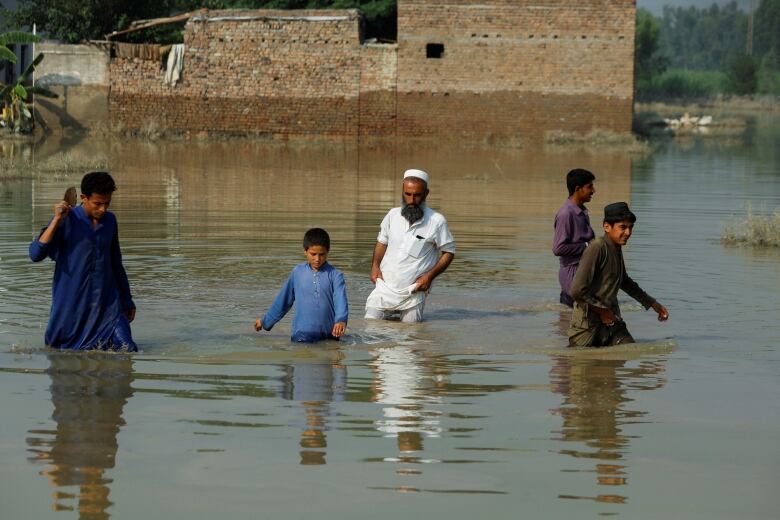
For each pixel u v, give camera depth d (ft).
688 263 65.16
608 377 36.83
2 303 49.11
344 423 30.53
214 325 45.70
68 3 216.95
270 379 35.83
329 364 38.50
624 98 206.28
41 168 126.93
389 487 25.38
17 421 30.22
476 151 183.93
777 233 73.92
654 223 86.02
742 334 44.96
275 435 29.25
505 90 207.10
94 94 209.97
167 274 58.34
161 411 31.50
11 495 24.61
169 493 24.84
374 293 48.85
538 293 55.31
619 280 42.73
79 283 39.86
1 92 197.57
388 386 35.06
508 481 25.91
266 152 173.88
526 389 34.94
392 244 49.29
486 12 205.36
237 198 101.45
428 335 44.68
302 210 92.02
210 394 33.63
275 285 55.36
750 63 469.57
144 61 208.54
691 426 30.71
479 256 67.72
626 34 204.85
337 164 150.30
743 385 35.78
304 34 206.90
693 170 145.59
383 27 234.79
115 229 40.68
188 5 236.22
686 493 25.32
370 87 208.13
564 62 205.98
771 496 25.18
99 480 25.62
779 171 144.77
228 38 207.72
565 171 143.02
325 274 43.42
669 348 42.01
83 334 40.14
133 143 187.11
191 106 209.26
